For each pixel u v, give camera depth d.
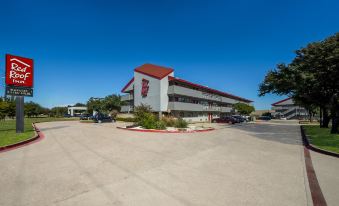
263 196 4.77
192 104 43.22
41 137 14.85
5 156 8.72
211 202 4.44
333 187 5.38
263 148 11.11
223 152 9.79
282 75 22.25
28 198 4.59
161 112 37.78
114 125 28.52
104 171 6.54
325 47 16.84
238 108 64.00
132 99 45.44
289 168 7.11
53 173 6.32
